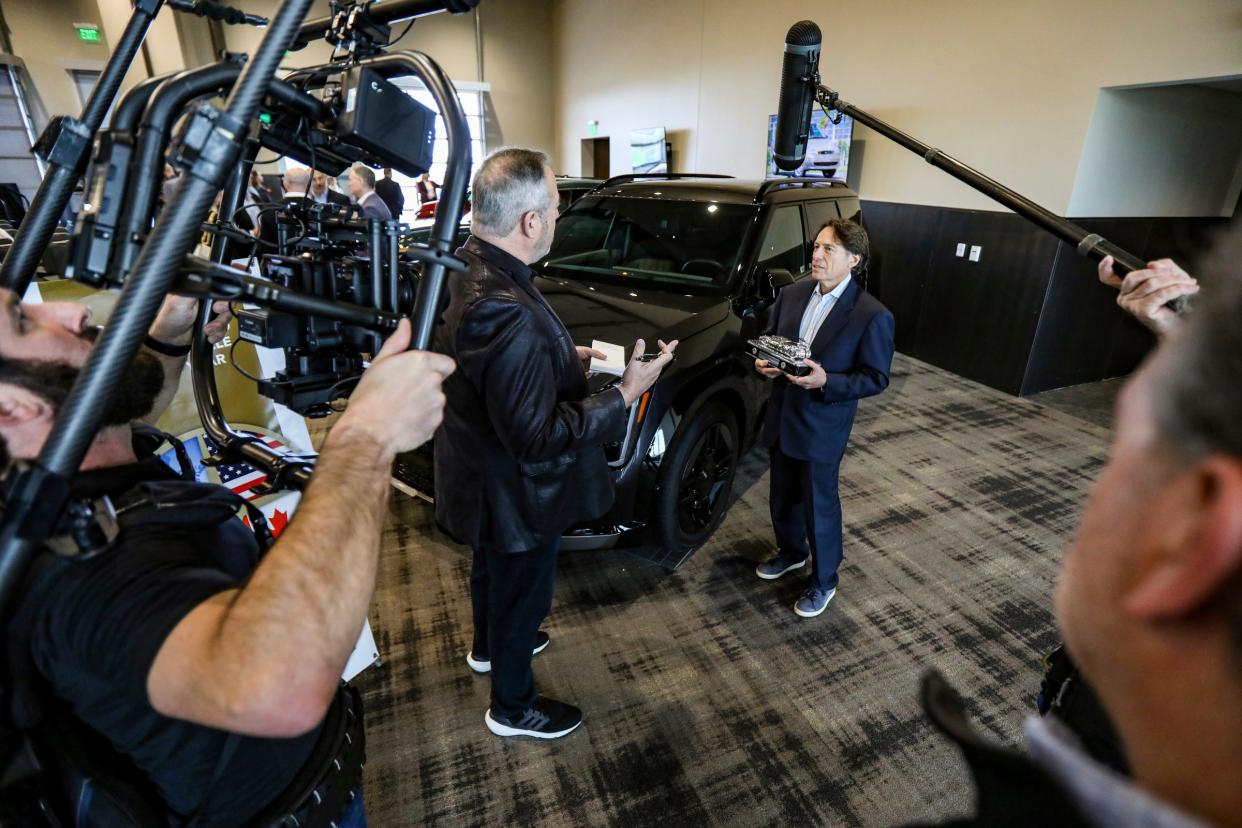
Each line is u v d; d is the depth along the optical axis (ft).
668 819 5.32
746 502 10.30
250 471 5.98
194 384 3.22
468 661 6.84
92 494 2.18
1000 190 4.30
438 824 5.25
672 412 7.65
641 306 9.16
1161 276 3.24
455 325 4.42
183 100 1.97
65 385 2.14
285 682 1.75
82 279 1.85
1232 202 17.15
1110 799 0.99
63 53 32.45
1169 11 12.30
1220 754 0.93
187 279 1.80
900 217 18.60
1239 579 0.86
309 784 2.73
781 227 10.89
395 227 2.49
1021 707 6.53
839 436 6.94
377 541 2.10
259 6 32.50
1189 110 15.12
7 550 1.62
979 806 1.30
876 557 8.93
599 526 7.39
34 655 2.02
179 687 1.77
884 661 7.05
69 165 2.52
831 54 20.24
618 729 6.14
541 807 5.39
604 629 7.42
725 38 25.39
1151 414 1.00
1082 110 14.01
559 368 4.72
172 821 2.40
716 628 7.48
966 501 10.53
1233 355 0.87
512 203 4.36
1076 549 1.18
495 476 4.82
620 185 12.54
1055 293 15.19
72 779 2.23
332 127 2.38
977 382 16.94
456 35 39.73
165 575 1.98
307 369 2.85
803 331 7.27
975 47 15.98
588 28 36.88
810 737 6.09
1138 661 1.03
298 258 2.63
